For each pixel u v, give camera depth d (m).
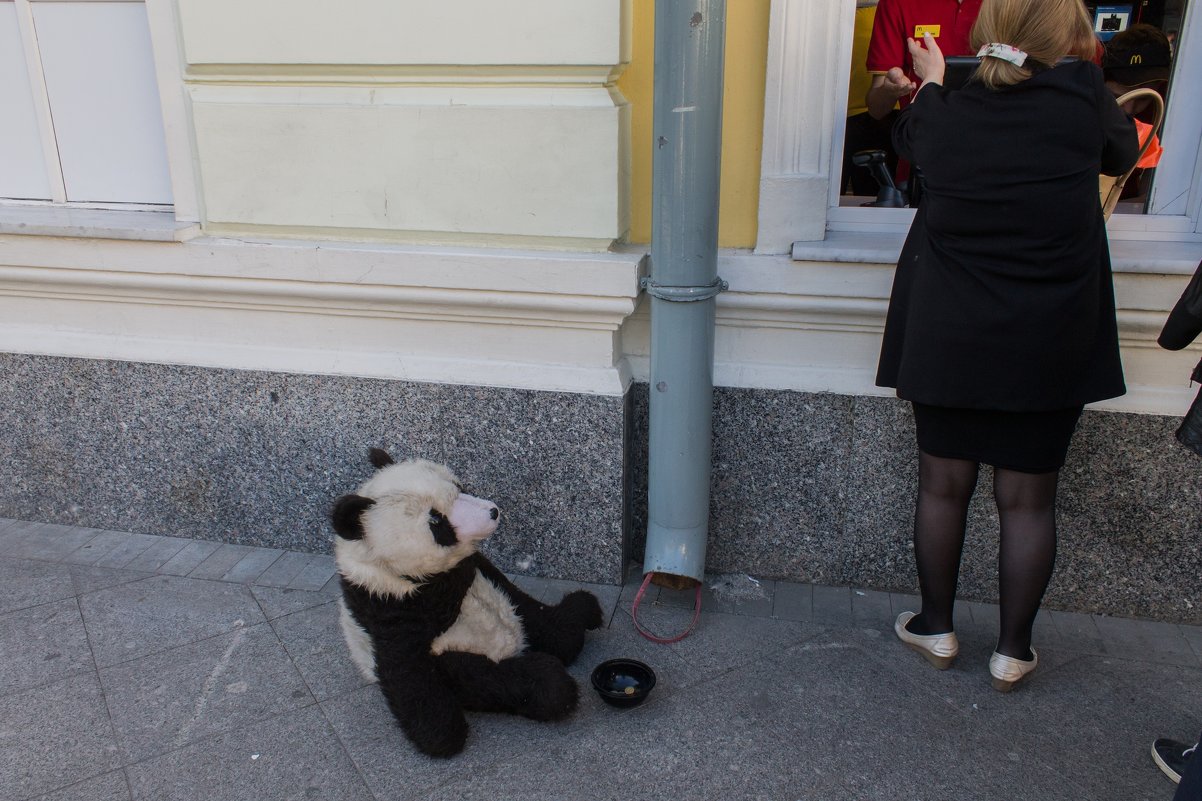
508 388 3.17
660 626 3.09
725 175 3.05
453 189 3.06
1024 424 2.48
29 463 3.71
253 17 2.99
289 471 3.47
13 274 3.40
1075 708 2.70
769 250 3.03
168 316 3.44
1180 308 2.29
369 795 2.40
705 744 2.56
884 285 2.90
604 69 2.84
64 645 3.01
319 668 2.90
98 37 3.38
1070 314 2.34
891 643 3.00
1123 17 3.49
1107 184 2.56
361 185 3.12
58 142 3.56
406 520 2.42
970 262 2.41
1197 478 2.93
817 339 3.10
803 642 3.01
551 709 2.52
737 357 3.18
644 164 3.09
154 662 2.93
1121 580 3.11
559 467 3.23
